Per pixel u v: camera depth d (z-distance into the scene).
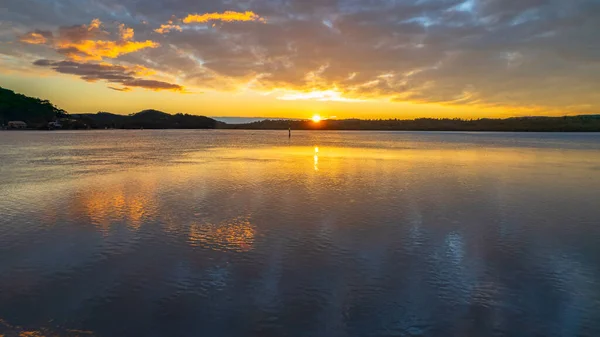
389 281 8.03
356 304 7.05
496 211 14.50
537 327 6.34
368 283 7.92
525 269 8.75
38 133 122.06
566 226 12.41
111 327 6.25
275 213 13.86
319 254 9.61
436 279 8.16
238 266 8.80
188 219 12.95
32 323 6.36
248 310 6.81
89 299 7.20
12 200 16.05
